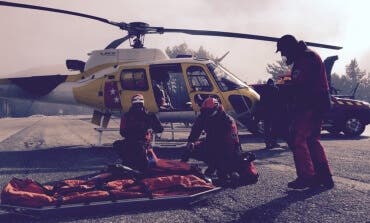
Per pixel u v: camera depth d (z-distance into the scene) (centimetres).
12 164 732
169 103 962
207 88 907
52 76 1023
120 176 449
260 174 582
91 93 966
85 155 847
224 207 398
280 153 853
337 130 1344
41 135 1589
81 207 373
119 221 356
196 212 382
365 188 475
